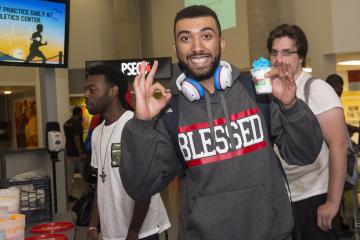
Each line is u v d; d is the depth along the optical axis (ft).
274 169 4.70
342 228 14.58
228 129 4.53
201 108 4.62
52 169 14.57
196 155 4.54
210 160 4.51
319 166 6.79
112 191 6.72
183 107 4.67
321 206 6.56
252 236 4.42
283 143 4.71
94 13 37.65
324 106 6.35
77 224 8.47
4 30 13.60
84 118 35.55
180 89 4.69
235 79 4.67
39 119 30.96
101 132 7.29
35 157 15.34
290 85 4.36
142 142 4.35
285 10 27.55
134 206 6.27
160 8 37.09
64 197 16.12
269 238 4.47
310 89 6.52
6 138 41.01
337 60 26.61
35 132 36.78
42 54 14.49
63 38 14.90
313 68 25.81
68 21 14.92
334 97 6.45
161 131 4.60
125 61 26.96
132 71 26.78
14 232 5.97
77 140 24.89
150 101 4.43
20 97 38.75
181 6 35.14
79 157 24.93
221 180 4.48
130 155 4.43
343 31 23.88
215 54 4.52
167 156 4.57
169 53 36.55
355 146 15.62
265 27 27.35
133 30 38.37
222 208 4.42
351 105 26.99
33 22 14.16
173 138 4.63
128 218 6.67
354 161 7.34
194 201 4.59
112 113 7.24
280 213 4.63
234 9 29.96
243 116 4.60
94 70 7.34
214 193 4.49
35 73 30.94
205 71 4.52
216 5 31.65
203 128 4.56
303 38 6.92
